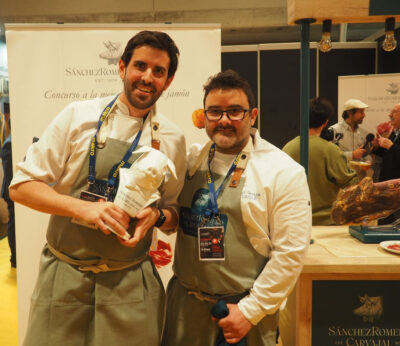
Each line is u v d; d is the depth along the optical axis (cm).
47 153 127
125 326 131
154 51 124
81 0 553
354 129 266
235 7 557
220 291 133
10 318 317
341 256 162
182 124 227
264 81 493
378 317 157
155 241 208
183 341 138
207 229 132
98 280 129
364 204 179
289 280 126
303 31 188
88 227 127
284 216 128
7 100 587
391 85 349
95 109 133
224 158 139
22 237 226
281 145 498
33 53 219
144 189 120
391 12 178
